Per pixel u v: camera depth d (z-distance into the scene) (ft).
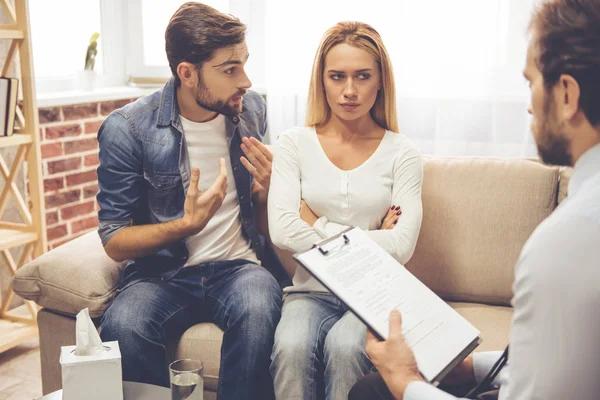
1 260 9.64
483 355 4.62
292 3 10.75
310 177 6.49
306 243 6.19
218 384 6.06
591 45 3.04
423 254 6.98
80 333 4.78
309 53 10.90
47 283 6.63
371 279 4.59
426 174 7.14
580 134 3.23
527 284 3.11
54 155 10.37
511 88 10.06
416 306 4.48
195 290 6.51
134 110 6.57
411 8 10.24
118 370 4.70
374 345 4.04
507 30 9.91
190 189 6.12
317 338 5.82
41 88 10.69
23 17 8.50
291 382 5.66
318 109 6.63
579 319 2.96
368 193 6.35
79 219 11.01
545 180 6.81
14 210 9.96
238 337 5.96
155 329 6.06
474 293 6.89
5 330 8.93
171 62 6.50
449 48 10.19
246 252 6.92
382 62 6.37
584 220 3.01
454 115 10.40
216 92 6.39
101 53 11.77
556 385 3.03
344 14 10.60
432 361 4.15
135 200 6.61
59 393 4.92
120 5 11.81
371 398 4.59
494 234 6.82
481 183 6.94
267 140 11.50
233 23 6.31
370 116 6.75
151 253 6.45
